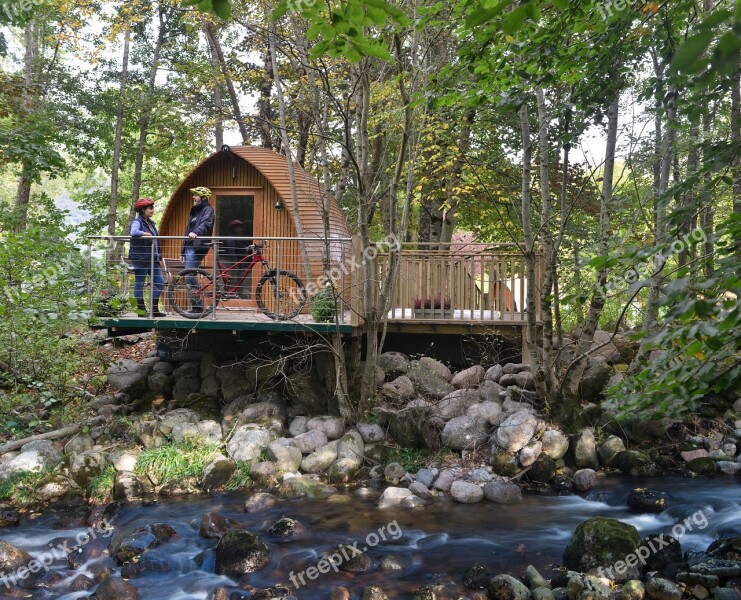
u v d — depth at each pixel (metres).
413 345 12.11
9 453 9.05
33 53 23.89
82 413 10.45
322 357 10.90
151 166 24.17
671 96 6.92
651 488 8.35
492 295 11.07
